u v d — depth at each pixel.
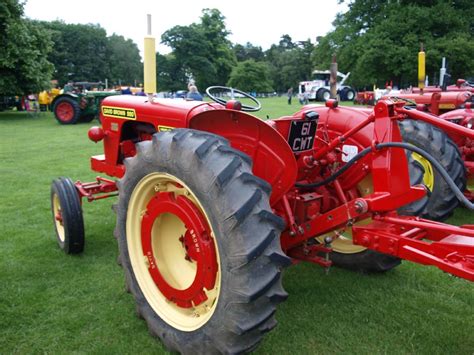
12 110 23.38
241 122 2.40
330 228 2.53
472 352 2.47
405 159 2.40
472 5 31.86
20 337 2.59
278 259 1.97
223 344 2.05
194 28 46.81
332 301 3.02
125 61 78.25
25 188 6.21
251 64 47.03
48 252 3.86
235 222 1.91
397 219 2.37
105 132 3.83
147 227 2.47
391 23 30.11
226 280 1.97
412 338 2.59
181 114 3.03
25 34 18.27
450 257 2.08
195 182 2.05
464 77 30.00
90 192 3.83
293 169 2.43
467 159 5.00
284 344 2.52
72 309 2.90
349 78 34.50
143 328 2.69
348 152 3.05
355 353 2.45
